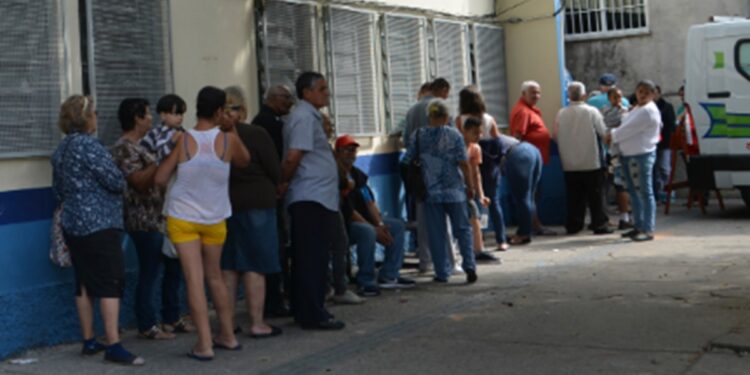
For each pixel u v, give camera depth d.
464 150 9.30
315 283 7.47
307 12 10.10
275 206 7.23
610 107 13.02
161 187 6.88
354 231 8.83
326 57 10.38
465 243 9.27
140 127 7.12
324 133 7.56
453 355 6.52
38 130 7.21
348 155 8.77
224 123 6.93
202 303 6.62
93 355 6.89
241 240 7.11
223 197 6.64
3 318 6.88
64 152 6.51
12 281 6.99
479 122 10.48
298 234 7.46
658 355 6.25
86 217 6.47
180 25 8.49
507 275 9.64
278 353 6.79
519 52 13.93
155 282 7.40
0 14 7.00
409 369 6.22
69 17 7.47
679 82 17.05
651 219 11.55
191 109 8.58
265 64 9.43
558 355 6.38
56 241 6.98
